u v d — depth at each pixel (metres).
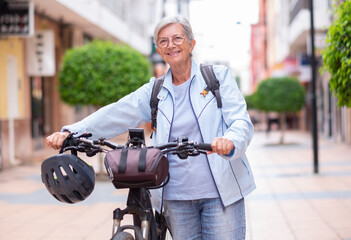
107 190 8.34
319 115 22.78
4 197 7.80
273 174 10.16
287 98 17.48
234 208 2.64
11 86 12.71
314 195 7.48
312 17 9.80
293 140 21.42
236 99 2.59
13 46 12.52
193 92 2.65
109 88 9.13
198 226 2.74
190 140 2.40
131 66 9.24
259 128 36.66
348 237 5.00
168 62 2.63
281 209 6.52
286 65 25.27
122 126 2.79
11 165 11.60
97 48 9.37
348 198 7.11
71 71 9.32
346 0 4.11
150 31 28.00
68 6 13.59
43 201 7.42
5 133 11.33
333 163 11.54
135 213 2.50
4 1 11.03
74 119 18.73
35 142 14.52
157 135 2.67
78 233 5.41
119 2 20.44
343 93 4.48
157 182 2.32
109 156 2.35
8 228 5.70
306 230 5.36
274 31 37.16
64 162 2.30
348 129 17.11
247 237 5.15
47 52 12.98
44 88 15.72
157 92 2.71
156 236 2.57
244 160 2.71
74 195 2.34
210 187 2.61
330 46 4.42
